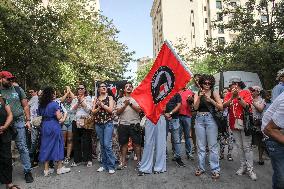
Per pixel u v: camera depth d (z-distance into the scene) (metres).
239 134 6.86
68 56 19.64
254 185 6.14
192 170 7.46
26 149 6.99
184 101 8.63
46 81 17.36
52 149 7.38
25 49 15.43
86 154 8.34
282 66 17.58
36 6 16.16
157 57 7.34
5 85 6.77
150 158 7.35
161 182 6.57
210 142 6.73
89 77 24.67
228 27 21.25
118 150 8.86
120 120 7.87
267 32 19.34
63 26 18.42
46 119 7.44
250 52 18.05
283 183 3.78
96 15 27.59
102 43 26.81
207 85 6.75
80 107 8.39
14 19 14.38
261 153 7.78
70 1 20.56
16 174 7.71
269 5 20.48
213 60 23.39
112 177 7.13
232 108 6.88
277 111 3.47
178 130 7.93
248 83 14.55
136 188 6.23
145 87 7.38
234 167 7.64
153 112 7.18
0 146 6.21
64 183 6.79
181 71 6.94
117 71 30.05
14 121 6.85
